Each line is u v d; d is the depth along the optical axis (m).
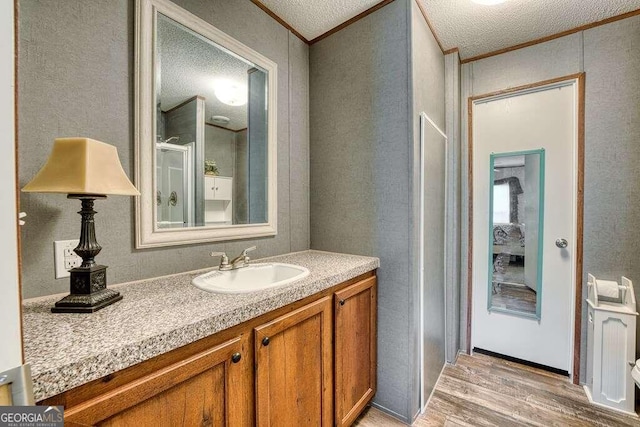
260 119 1.65
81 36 0.98
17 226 0.38
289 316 1.05
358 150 1.76
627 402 1.61
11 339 0.37
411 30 1.53
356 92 1.76
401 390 1.57
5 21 0.37
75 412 0.55
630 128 1.75
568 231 1.99
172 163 1.25
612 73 1.80
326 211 1.92
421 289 1.62
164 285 1.09
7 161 0.37
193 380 0.76
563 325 2.01
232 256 1.52
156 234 1.17
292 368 1.08
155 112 1.16
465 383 1.90
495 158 2.26
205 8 1.36
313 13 1.72
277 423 1.01
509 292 2.22
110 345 0.61
